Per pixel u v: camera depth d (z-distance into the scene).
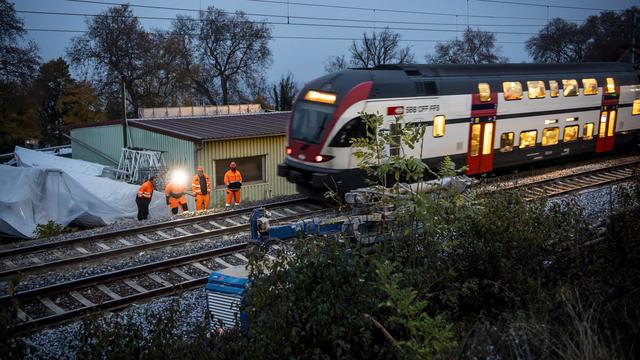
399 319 4.82
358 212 8.99
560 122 18.98
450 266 6.38
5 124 46.19
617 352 4.95
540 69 18.67
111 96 47.41
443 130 15.42
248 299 5.42
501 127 17.08
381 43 62.38
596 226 8.15
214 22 50.69
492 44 61.41
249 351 4.94
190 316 8.08
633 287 5.85
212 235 12.71
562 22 60.66
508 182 15.82
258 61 52.28
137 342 5.55
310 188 14.71
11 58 44.38
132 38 47.62
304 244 5.77
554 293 6.04
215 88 52.44
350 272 5.26
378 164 6.56
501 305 6.41
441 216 6.59
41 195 17.27
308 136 14.15
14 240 17.30
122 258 11.35
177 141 22.09
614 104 20.86
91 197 17.94
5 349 4.81
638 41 48.41
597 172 18.31
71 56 47.03
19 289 9.79
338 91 13.83
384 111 14.02
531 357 4.78
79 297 9.41
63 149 39.34
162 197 19.38
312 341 5.17
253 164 22.39
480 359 4.86
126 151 24.66
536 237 6.65
